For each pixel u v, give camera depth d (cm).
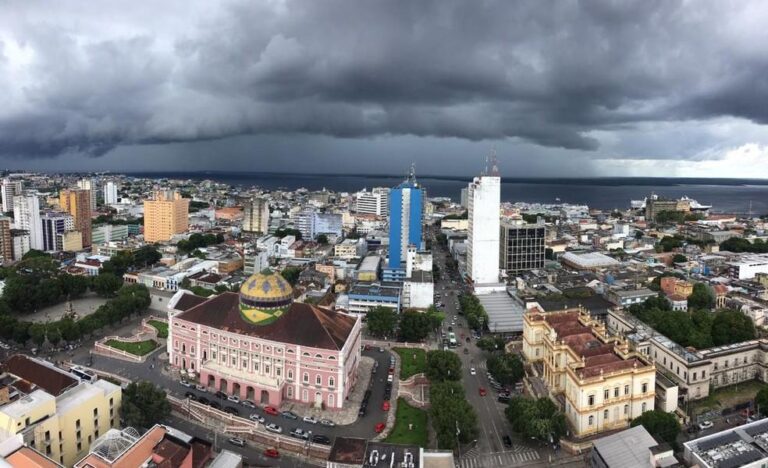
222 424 18488
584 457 16375
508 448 17075
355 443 14650
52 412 15325
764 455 14338
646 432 15225
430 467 14188
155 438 14038
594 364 17800
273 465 16312
